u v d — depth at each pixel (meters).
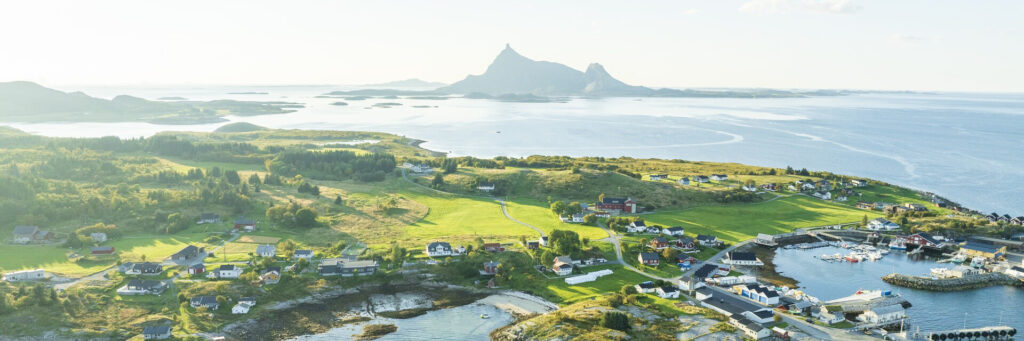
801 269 177.00
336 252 181.38
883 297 149.50
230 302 144.62
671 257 177.25
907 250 199.38
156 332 124.94
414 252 182.00
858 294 153.38
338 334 133.38
